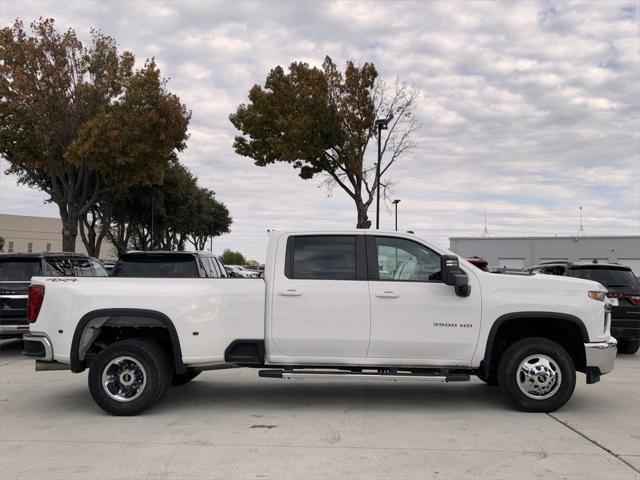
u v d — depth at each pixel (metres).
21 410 7.27
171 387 8.67
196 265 11.56
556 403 6.99
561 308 6.96
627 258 45.56
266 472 5.07
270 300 7.01
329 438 6.06
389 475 5.01
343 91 24.11
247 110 24.69
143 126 23.91
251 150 25.27
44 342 7.02
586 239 46.53
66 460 5.38
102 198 31.52
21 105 23.64
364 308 6.95
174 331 6.94
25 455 5.53
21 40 23.59
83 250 69.62
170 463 5.30
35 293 7.11
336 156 24.52
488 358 6.95
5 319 11.41
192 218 45.28
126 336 7.50
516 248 48.06
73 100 24.44
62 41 24.16
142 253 11.59
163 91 24.95
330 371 7.12
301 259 7.18
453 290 6.99
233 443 5.89
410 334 6.93
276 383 8.99
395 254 7.20
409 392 8.34
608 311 7.20
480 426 6.52
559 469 5.16
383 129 25.50
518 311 6.95
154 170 25.95
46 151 24.83
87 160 24.75
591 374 7.08
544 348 6.99
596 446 5.80
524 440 6.00
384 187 27.08
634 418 6.87
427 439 6.03
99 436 6.13
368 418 6.88
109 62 24.86
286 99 23.83
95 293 6.96
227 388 8.60
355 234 7.25
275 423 6.65
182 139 26.20
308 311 6.97
